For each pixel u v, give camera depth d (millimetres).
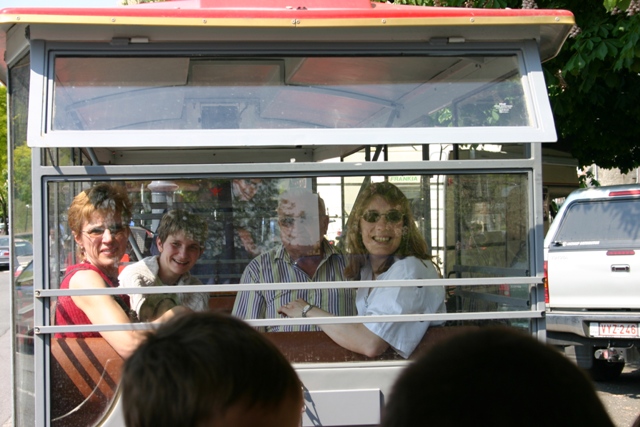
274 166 3678
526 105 3805
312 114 3727
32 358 3598
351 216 3740
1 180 30906
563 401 1364
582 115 10938
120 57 3627
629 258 7695
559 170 12461
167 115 3629
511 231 3771
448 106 3805
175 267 3670
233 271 3732
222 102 3672
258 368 1636
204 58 3684
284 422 1688
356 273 3764
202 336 1645
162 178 3615
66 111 3557
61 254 3549
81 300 3586
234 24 3619
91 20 3533
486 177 3766
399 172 3732
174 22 3588
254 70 3707
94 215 3561
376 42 3775
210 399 1573
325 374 3711
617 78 8836
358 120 3748
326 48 3760
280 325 3688
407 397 1398
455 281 3678
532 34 3836
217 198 3686
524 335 1521
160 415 1566
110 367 3559
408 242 3768
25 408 3604
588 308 7863
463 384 1374
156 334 1683
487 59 3826
